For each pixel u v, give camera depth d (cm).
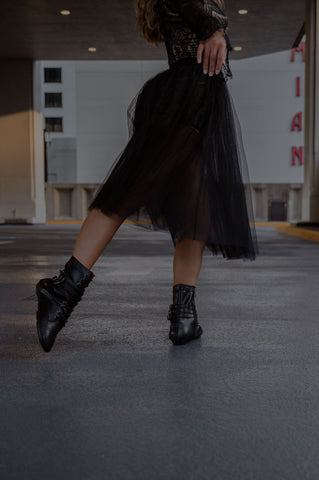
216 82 152
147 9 151
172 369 126
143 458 78
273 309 212
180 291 154
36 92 1544
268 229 1205
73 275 136
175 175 147
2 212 1520
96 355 139
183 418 94
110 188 140
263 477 72
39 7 1118
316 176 1052
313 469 75
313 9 1037
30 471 74
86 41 1359
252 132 2431
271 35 1325
